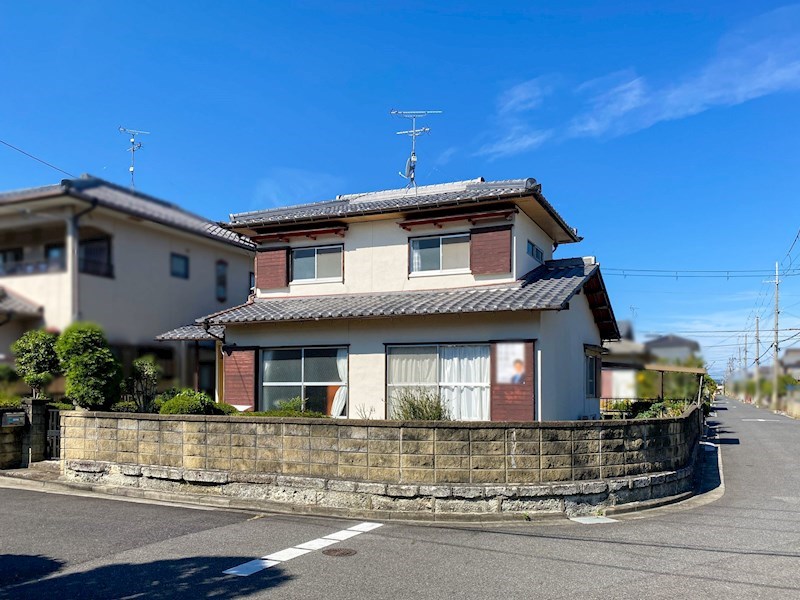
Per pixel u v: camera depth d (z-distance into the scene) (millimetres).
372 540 6980
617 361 17375
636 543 6934
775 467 14172
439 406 11117
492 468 8273
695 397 23141
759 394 54531
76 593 5172
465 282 13289
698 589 5348
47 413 11625
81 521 7840
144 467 9609
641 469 9297
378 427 8453
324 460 8672
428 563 6066
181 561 6094
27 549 6535
